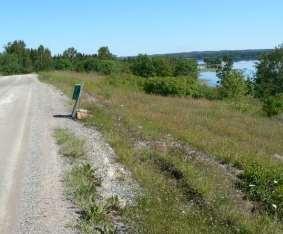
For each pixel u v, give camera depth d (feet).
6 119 62.18
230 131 61.72
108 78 136.46
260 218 28.43
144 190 32.19
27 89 115.14
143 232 25.17
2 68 287.69
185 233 24.88
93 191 31.42
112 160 40.47
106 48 283.79
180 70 189.37
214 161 41.83
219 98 120.47
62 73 190.39
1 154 41.91
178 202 30.01
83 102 79.61
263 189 33.30
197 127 60.75
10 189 32.12
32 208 28.71
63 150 42.96
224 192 32.48
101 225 26.09
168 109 78.84
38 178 34.60
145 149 43.78
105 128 55.21
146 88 123.75
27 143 46.62
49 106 76.23
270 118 85.76
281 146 55.52
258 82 150.51
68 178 34.22
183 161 39.19
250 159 42.06
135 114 66.44
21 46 349.00
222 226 26.71
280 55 148.36
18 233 25.22
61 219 27.07
